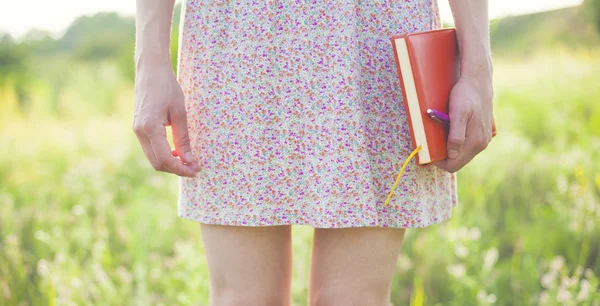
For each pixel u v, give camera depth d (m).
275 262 1.37
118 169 3.97
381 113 1.29
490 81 1.27
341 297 1.32
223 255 1.35
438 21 1.43
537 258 2.50
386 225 1.30
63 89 7.00
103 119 5.79
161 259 2.69
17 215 3.03
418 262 2.58
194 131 1.34
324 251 1.34
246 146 1.29
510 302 2.21
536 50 7.16
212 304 1.39
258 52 1.28
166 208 3.18
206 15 1.31
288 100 1.28
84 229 2.66
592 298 1.98
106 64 8.30
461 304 2.17
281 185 1.29
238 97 1.29
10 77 7.39
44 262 2.29
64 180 3.74
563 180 2.92
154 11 1.31
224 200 1.32
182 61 1.37
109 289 2.18
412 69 1.21
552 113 4.50
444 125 1.24
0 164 4.12
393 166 1.30
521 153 3.61
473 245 2.43
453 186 1.51
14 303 2.15
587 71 5.36
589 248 2.50
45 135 4.99
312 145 1.27
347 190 1.25
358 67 1.27
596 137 3.80
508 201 3.13
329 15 1.26
